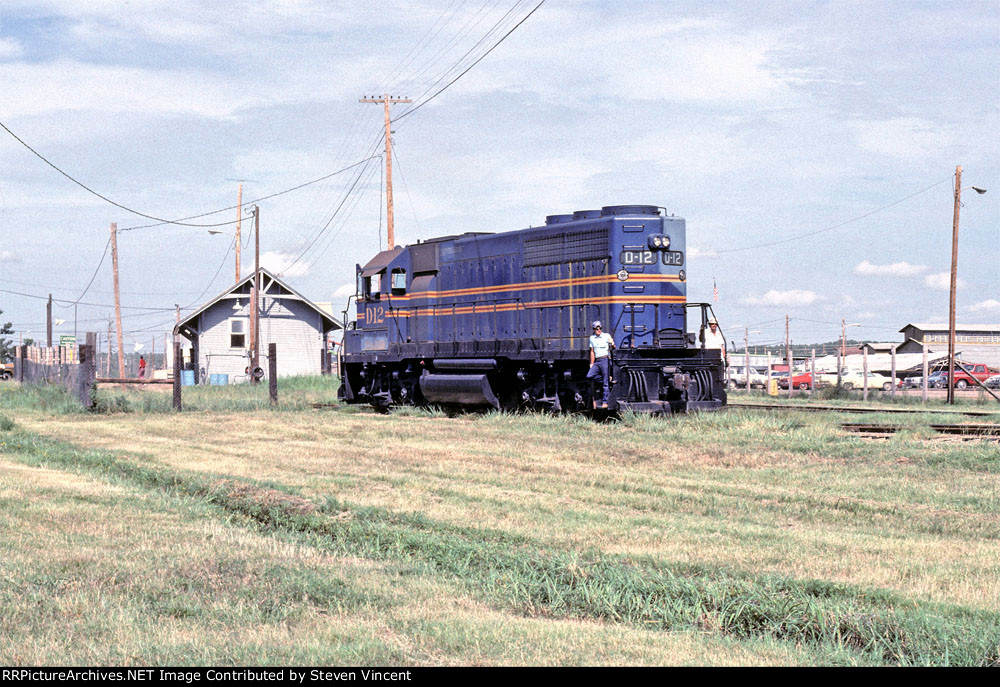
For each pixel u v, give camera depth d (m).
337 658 6.45
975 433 19.92
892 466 15.51
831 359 88.56
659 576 8.66
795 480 14.48
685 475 15.18
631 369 22.78
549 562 9.21
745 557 9.64
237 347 57.97
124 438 21.42
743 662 6.50
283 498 12.82
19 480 14.34
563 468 15.83
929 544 10.23
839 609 7.59
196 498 13.45
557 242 24.73
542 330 25.05
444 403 28.47
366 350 31.81
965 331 97.00
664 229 23.67
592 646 6.79
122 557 9.27
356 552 10.17
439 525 11.27
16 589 8.04
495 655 6.55
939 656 6.73
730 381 67.38
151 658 6.38
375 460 17.08
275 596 7.98
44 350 53.94
